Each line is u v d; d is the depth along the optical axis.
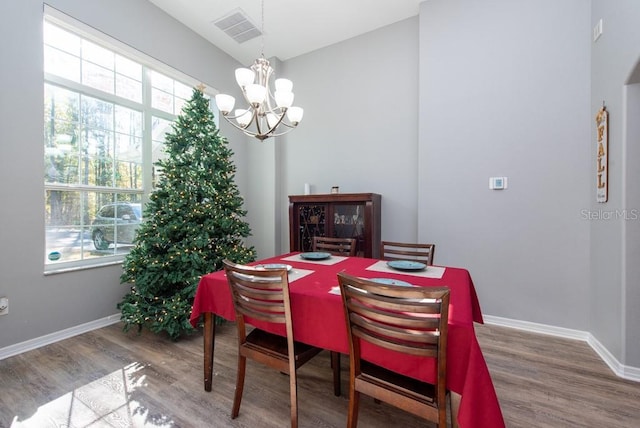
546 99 2.33
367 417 1.44
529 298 2.43
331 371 1.86
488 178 2.54
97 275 2.50
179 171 2.55
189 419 1.41
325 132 3.56
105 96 2.62
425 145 2.79
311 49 3.61
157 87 3.09
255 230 3.99
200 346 2.18
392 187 3.16
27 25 2.03
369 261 1.97
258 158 3.96
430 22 2.75
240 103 3.94
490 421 0.85
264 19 3.07
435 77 2.73
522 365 1.90
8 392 1.61
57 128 2.32
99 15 2.41
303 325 1.26
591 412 1.46
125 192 2.81
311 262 1.94
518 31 2.41
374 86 3.25
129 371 1.83
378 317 1.03
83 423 1.39
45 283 2.16
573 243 2.28
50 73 2.26
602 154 1.99
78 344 2.18
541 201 2.37
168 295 2.42
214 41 3.47
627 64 1.67
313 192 3.66
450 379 0.96
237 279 1.33
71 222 2.42
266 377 1.78
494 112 2.51
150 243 2.37
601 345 2.02
